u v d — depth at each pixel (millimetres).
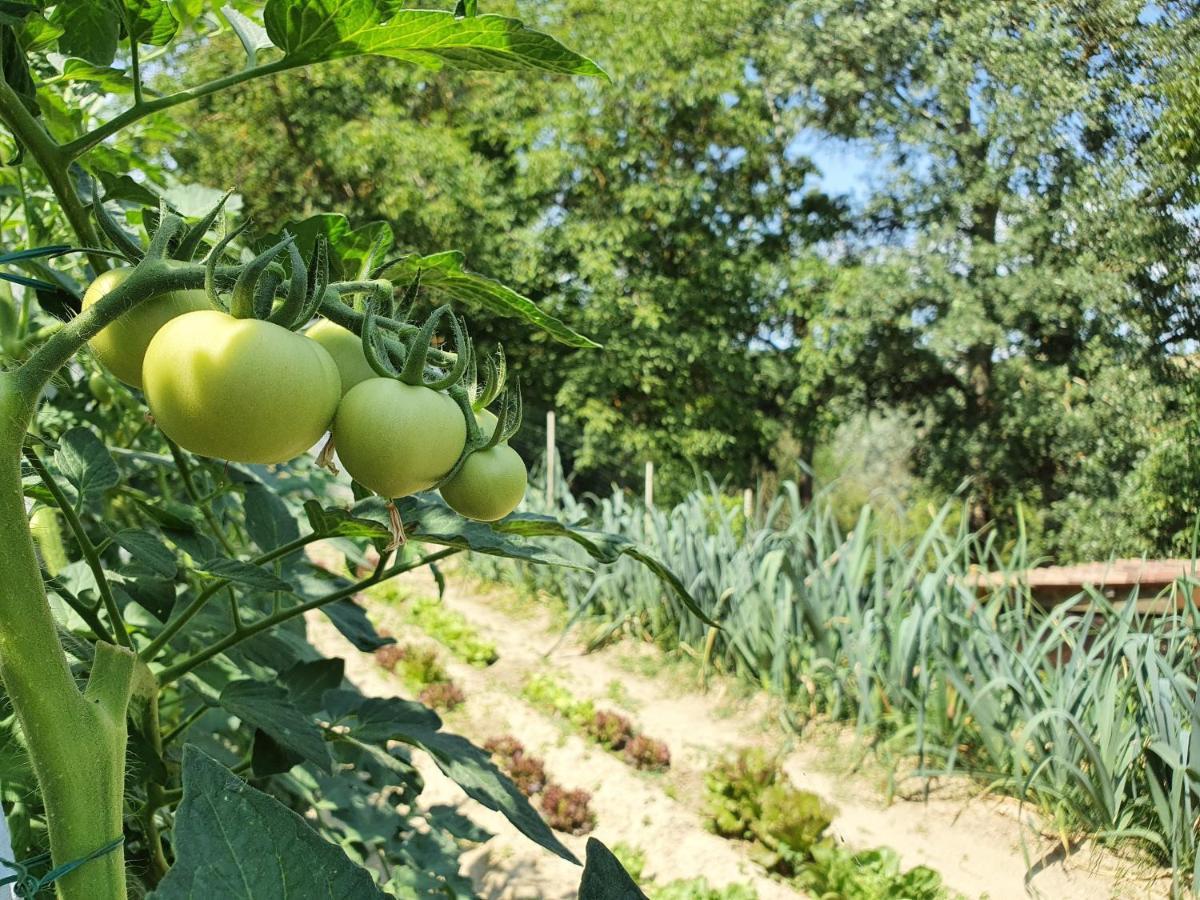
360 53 977
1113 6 8086
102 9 1253
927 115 10586
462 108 14383
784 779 4469
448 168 12883
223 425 669
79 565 1539
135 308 751
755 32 12930
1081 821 4059
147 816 1245
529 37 945
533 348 13289
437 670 6004
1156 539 7285
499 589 8227
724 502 8711
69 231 1912
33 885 714
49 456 1503
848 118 11297
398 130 12883
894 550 5289
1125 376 8148
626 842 4316
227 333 670
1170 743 3699
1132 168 8133
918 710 4516
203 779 655
